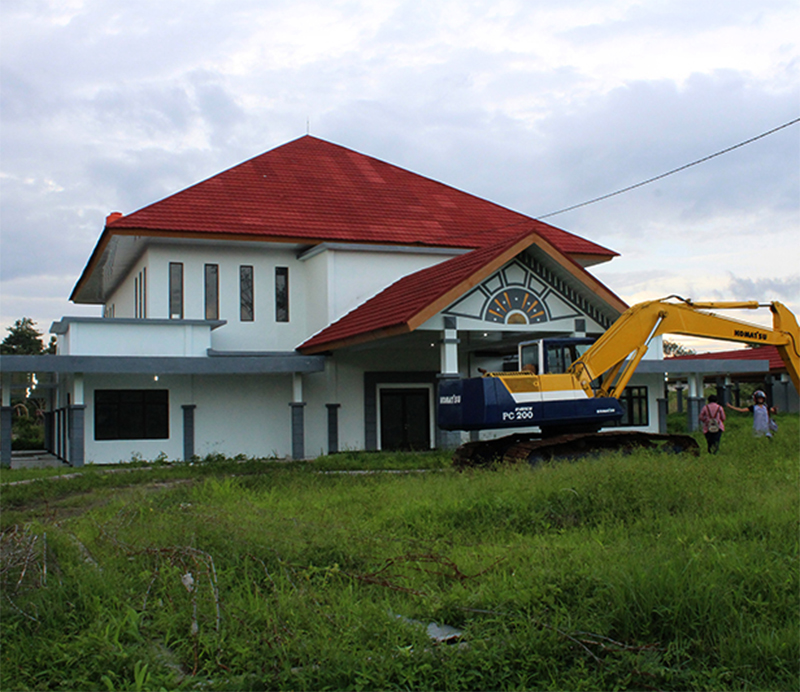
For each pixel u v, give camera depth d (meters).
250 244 25.61
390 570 7.78
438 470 17.73
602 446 16.88
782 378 46.88
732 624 6.12
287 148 31.61
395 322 19.42
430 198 30.23
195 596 6.80
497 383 16.06
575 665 5.66
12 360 20.05
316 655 5.67
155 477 17.48
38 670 5.58
